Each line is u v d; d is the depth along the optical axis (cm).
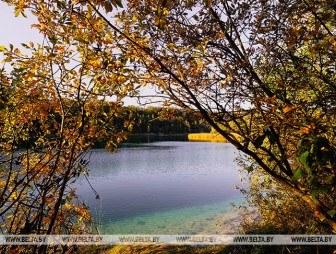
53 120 331
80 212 351
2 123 323
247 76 250
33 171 327
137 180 2778
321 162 164
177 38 259
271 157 230
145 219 1543
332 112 219
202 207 1798
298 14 228
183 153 5503
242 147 227
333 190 239
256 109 224
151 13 228
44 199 297
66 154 325
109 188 2386
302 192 221
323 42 203
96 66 244
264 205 674
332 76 248
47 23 250
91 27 224
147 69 230
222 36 253
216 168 3575
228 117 237
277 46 260
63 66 275
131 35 231
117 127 315
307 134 181
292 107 197
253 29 263
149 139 10519
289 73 239
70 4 218
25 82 291
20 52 263
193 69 235
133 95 249
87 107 309
